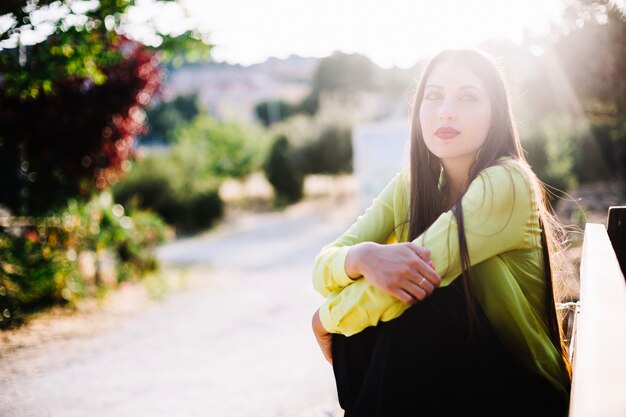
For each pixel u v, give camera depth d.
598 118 6.29
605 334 0.86
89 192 8.65
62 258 6.71
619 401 0.66
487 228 1.35
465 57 1.54
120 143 8.61
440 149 1.54
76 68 5.21
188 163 17.50
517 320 1.37
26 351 4.96
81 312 6.44
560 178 11.66
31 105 7.51
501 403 1.29
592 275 1.20
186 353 4.84
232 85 73.94
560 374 1.42
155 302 7.24
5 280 5.87
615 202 8.38
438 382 1.28
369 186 17.30
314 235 15.23
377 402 1.31
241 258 11.66
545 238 1.54
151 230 9.55
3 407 3.59
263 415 3.36
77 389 3.94
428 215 1.67
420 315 1.32
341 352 1.54
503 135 1.54
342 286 1.50
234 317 6.25
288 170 23.05
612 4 4.54
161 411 3.48
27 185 7.93
